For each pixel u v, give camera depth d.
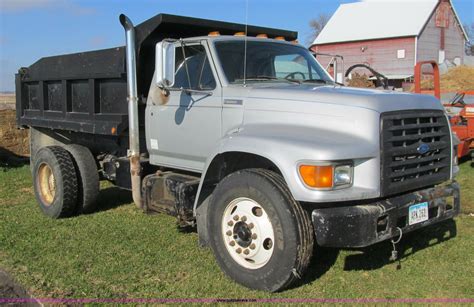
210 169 4.81
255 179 4.26
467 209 6.88
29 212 7.09
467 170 9.53
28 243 5.72
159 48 4.86
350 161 4.06
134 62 5.54
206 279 4.68
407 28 46.12
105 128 6.14
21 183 9.09
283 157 4.09
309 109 4.45
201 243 4.99
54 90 7.28
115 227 6.31
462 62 51.06
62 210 6.64
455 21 49.69
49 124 7.25
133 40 5.52
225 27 6.27
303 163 3.99
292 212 4.07
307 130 4.38
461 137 9.63
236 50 5.36
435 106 4.74
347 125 4.23
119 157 6.67
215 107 5.05
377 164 4.13
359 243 3.99
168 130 5.54
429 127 4.61
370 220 4.02
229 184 4.48
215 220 4.62
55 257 5.29
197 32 6.37
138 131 5.74
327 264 5.00
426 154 4.56
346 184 4.05
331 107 4.35
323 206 4.17
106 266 5.01
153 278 4.73
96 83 6.39
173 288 4.50
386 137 4.17
